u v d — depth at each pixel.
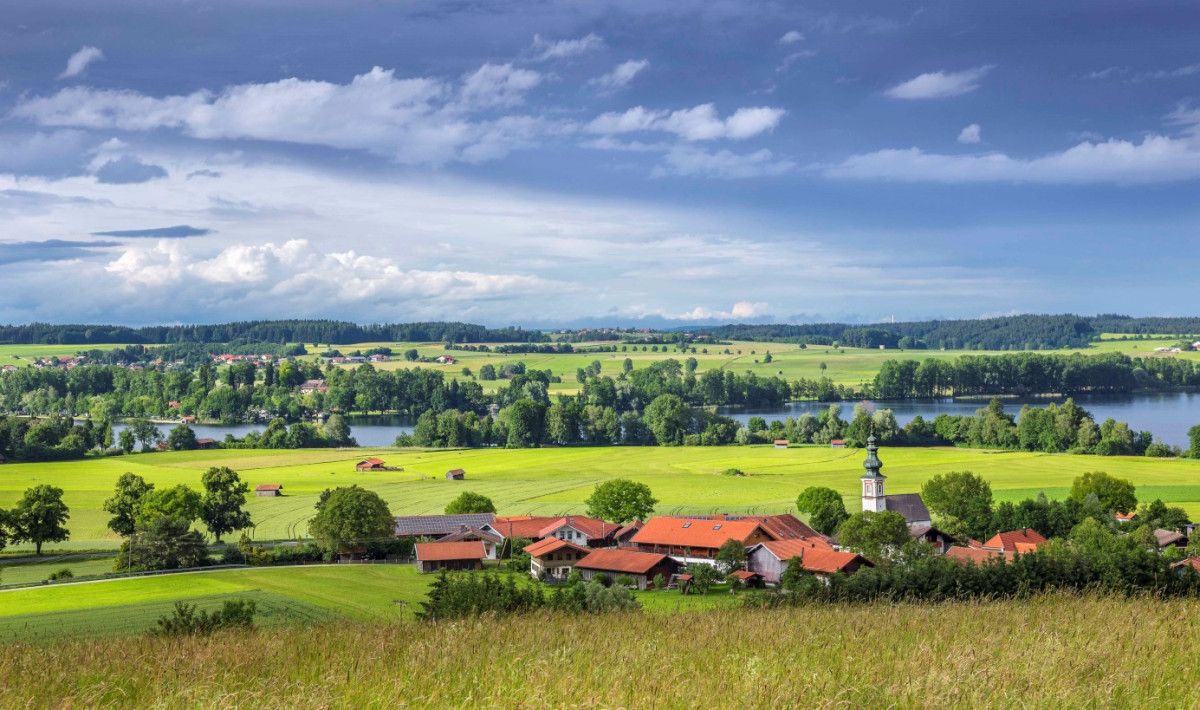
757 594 43.25
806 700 14.34
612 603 51.81
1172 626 19.70
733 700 14.45
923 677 14.98
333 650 21.19
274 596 77.81
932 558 45.19
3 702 16.31
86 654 23.67
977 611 24.42
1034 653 16.78
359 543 113.06
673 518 108.19
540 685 15.37
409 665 18.14
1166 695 14.76
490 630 23.16
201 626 34.12
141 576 94.75
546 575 98.06
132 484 132.12
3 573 99.25
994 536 111.19
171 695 16.38
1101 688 14.59
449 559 102.62
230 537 129.25
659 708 14.16
